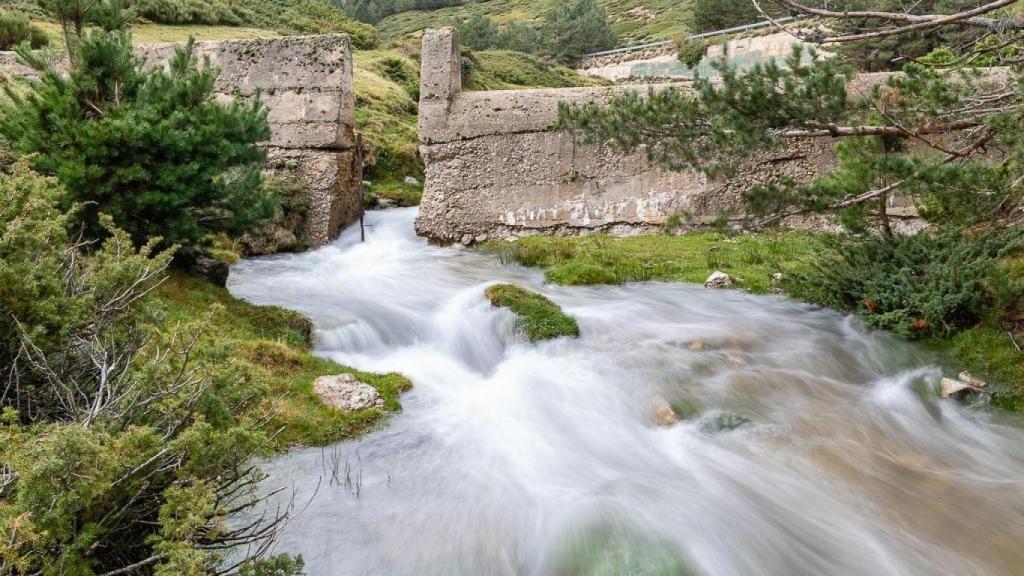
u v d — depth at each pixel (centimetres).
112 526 292
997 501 470
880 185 810
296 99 1502
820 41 640
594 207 1455
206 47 1528
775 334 806
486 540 420
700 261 1172
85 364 389
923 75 650
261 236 1346
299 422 538
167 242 772
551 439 561
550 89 1474
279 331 725
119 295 432
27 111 744
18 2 2503
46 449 243
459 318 871
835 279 862
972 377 650
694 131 791
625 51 5162
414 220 1591
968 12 566
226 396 380
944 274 743
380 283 1098
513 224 1500
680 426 582
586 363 710
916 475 507
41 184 440
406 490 470
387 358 758
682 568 391
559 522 436
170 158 757
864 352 745
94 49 773
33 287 372
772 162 1374
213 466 316
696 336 782
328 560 391
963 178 618
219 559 300
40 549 246
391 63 3338
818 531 437
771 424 582
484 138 1502
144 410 337
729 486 487
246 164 869
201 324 391
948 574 397
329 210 1478
